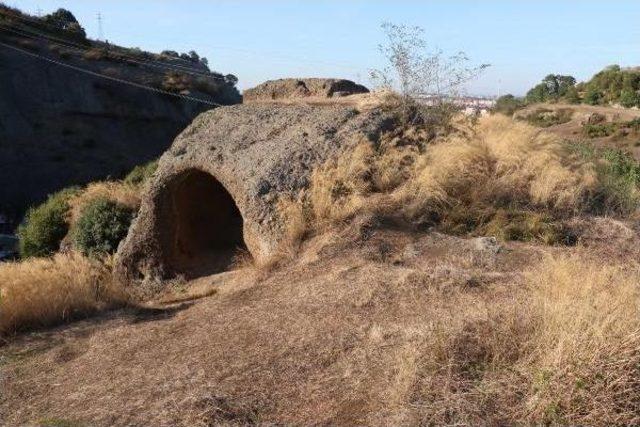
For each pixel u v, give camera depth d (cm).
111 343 681
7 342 748
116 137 4875
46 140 4569
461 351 464
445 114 1140
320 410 456
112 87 4988
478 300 603
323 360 530
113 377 584
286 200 923
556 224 835
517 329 480
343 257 799
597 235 820
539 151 981
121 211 1295
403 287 667
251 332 624
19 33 5194
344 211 889
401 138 1048
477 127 1101
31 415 537
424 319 568
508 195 916
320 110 1122
